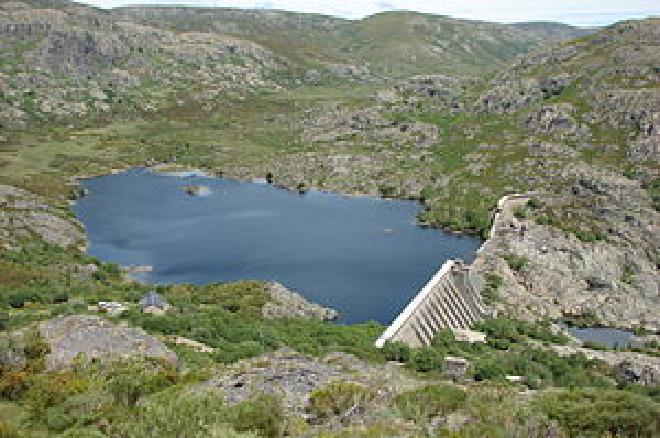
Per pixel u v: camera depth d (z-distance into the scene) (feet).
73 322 259.39
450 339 428.56
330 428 148.56
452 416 150.30
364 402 160.04
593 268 582.76
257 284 501.97
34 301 409.08
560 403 162.30
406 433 140.15
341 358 242.78
